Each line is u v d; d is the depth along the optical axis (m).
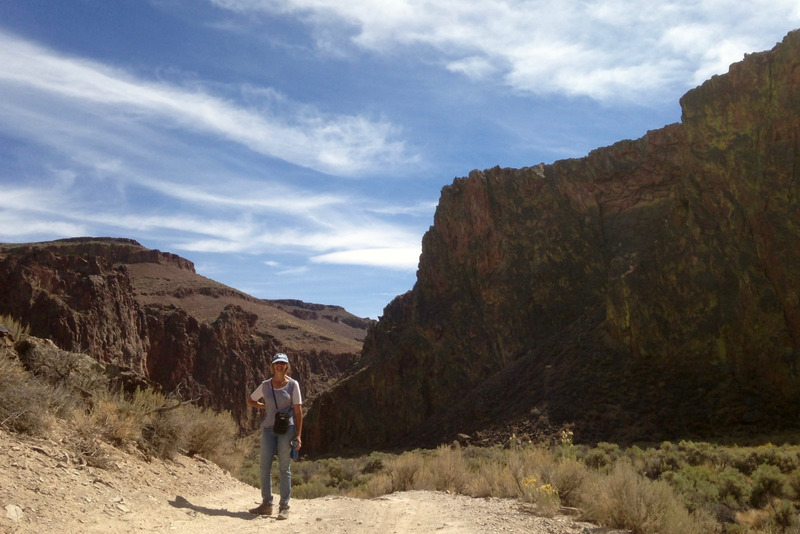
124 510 6.32
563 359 58.78
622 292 55.69
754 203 49.03
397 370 84.69
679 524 8.09
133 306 135.62
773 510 13.42
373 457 34.78
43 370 9.59
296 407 8.19
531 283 78.69
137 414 9.73
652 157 76.62
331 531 6.95
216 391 148.75
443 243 93.25
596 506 8.73
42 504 5.63
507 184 87.94
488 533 7.27
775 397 42.19
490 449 33.31
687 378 47.62
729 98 54.44
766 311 45.53
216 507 7.88
